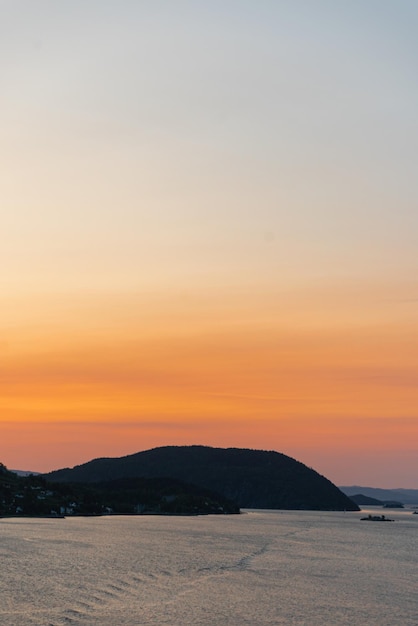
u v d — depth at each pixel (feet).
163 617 308.81
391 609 345.10
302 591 386.73
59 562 483.10
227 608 332.80
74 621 294.87
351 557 591.78
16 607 319.06
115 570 446.19
